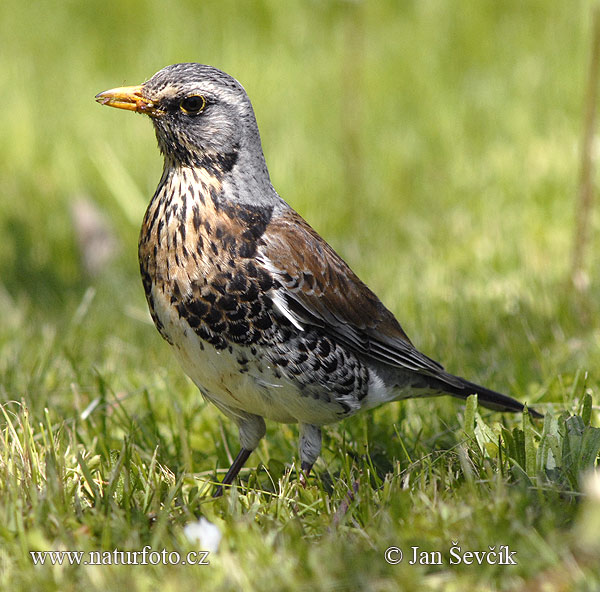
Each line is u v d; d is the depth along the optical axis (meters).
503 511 6.32
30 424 8.12
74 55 22.98
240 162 7.93
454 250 14.41
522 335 10.90
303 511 6.88
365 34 22.81
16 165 18.91
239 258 7.63
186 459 8.30
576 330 10.98
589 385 9.30
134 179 17.72
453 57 21.84
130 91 7.88
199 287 7.58
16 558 6.11
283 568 5.87
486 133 18.83
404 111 20.12
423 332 11.38
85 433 8.65
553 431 7.18
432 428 9.03
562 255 13.64
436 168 17.88
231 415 8.30
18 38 23.69
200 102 7.78
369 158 18.20
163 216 7.74
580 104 18.88
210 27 23.41
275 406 7.94
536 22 22.70
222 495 7.63
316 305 7.98
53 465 6.85
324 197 17.11
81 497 7.00
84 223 16.38
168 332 7.83
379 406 8.84
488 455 7.43
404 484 7.01
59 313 13.73
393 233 15.81
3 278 15.62
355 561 5.91
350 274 8.46
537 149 17.38
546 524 6.12
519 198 15.88
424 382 8.91
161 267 7.67
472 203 16.20
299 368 7.84
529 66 20.98
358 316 8.36
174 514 6.80
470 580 5.76
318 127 19.44
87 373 10.29
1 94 21.28
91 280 15.49
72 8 24.69
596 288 12.02
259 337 7.68
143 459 8.13
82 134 19.73
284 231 7.95
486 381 9.94
